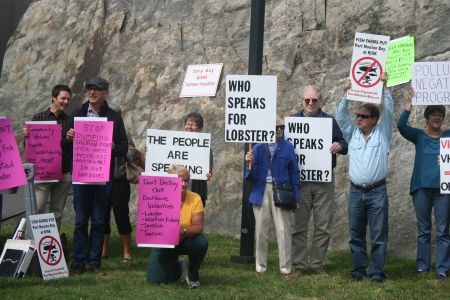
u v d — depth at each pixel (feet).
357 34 26.96
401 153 32.99
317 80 36.78
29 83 47.70
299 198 26.94
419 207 27.09
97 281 25.27
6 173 25.03
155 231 24.00
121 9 46.80
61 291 23.36
